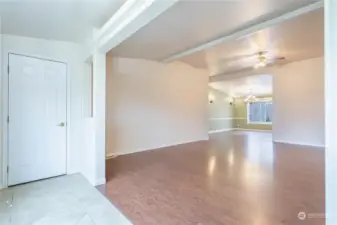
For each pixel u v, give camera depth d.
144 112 6.23
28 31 3.34
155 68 6.48
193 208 2.60
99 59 3.48
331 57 0.95
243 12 3.25
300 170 4.11
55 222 2.31
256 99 12.56
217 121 12.18
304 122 6.84
